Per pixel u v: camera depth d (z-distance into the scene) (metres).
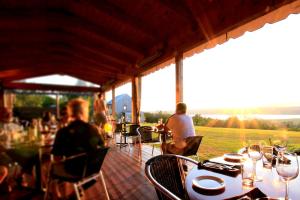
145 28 4.82
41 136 3.01
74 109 2.49
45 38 7.67
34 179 3.16
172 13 4.02
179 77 4.64
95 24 5.69
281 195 1.04
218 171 1.42
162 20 4.41
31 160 2.96
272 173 1.40
